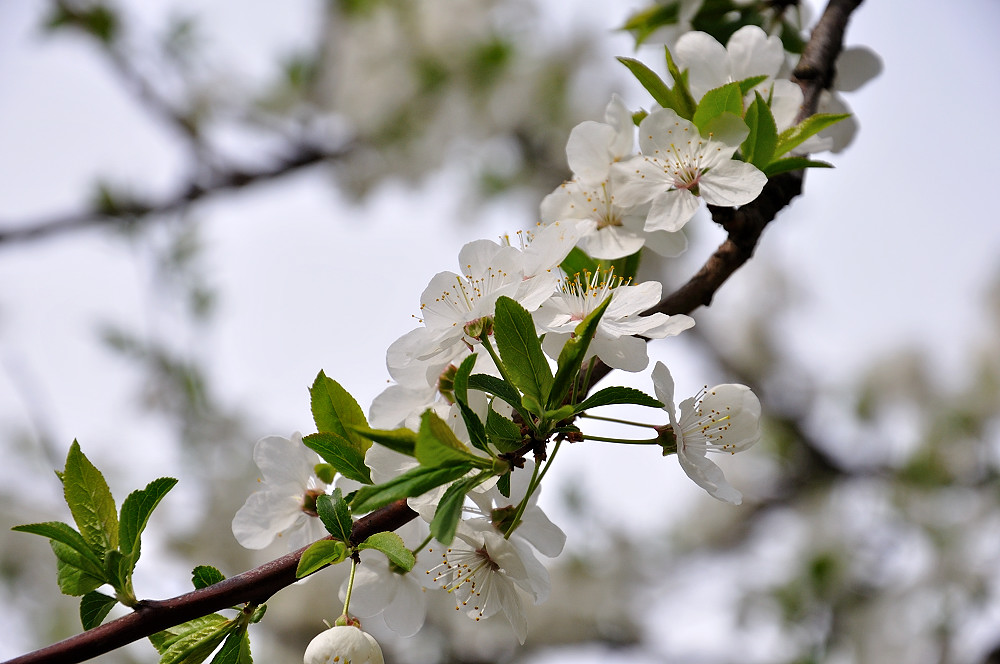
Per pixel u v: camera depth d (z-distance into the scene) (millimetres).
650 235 2094
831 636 7461
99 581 1631
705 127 2049
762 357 8461
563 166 7473
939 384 8414
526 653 7359
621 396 1685
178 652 1645
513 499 1911
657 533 8156
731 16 2986
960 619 7273
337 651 1580
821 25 2639
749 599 7750
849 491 8195
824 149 2287
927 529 7680
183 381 6312
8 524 6234
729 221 2076
